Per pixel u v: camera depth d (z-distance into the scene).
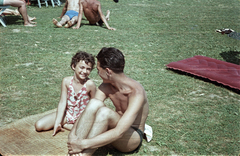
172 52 5.99
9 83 3.94
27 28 7.57
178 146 2.57
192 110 3.39
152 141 2.66
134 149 2.39
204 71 4.47
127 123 2.08
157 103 3.54
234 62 5.45
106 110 2.10
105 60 2.04
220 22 9.13
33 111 3.18
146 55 5.67
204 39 7.19
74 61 2.64
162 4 12.56
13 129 2.72
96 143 2.06
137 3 12.66
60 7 11.66
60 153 2.34
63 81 2.79
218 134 2.82
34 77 4.20
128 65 5.01
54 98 3.55
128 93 2.15
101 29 7.87
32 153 2.32
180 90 4.01
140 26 8.41
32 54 5.35
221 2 13.41
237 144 2.65
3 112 3.13
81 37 6.83
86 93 2.76
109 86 2.30
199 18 9.80
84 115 2.15
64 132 2.73
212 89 4.12
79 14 7.82
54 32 7.22
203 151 2.50
